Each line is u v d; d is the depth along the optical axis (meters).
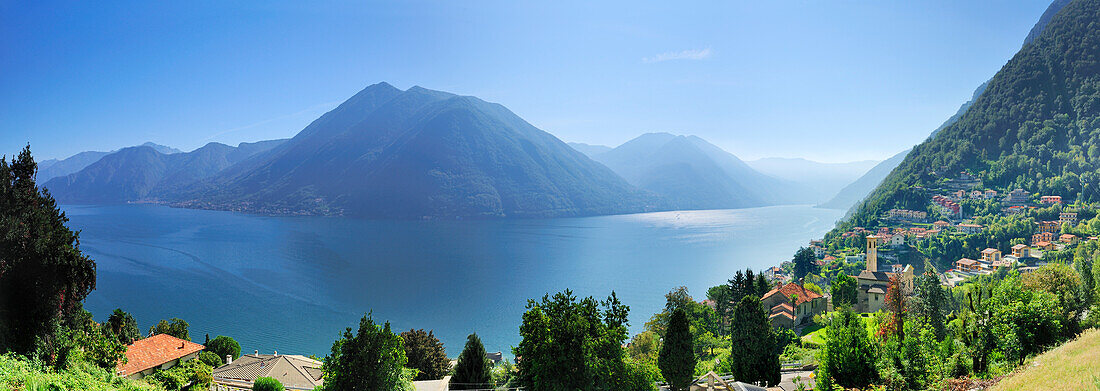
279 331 154.00
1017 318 43.66
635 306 195.50
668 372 42.75
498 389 44.53
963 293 103.75
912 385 37.25
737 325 47.41
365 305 190.12
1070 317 48.47
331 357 30.81
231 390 51.00
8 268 27.78
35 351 27.66
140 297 191.38
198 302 186.00
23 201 30.27
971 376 39.88
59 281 29.88
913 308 65.75
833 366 39.53
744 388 42.78
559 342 28.88
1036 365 33.03
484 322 172.12
